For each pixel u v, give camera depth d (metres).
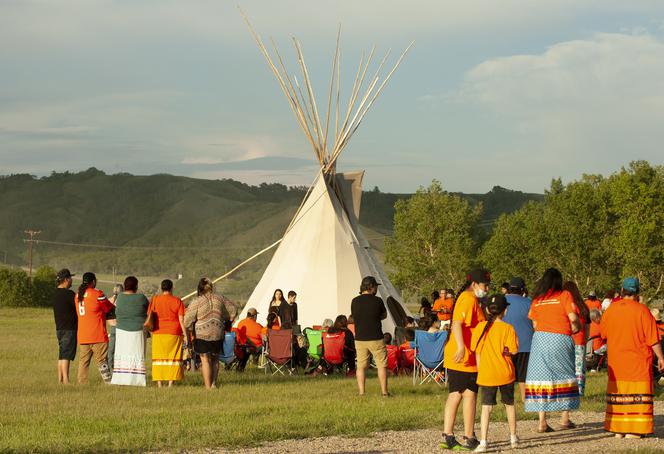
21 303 94.06
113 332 19.81
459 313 10.69
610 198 82.00
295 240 29.12
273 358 20.61
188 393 16.08
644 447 10.41
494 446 10.71
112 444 10.19
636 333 11.48
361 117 30.25
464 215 99.94
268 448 10.34
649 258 73.12
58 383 17.98
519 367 13.73
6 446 9.92
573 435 11.60
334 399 15.10
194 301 17.25
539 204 97.69
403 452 10.18
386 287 29.53
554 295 11.83
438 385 17.64
